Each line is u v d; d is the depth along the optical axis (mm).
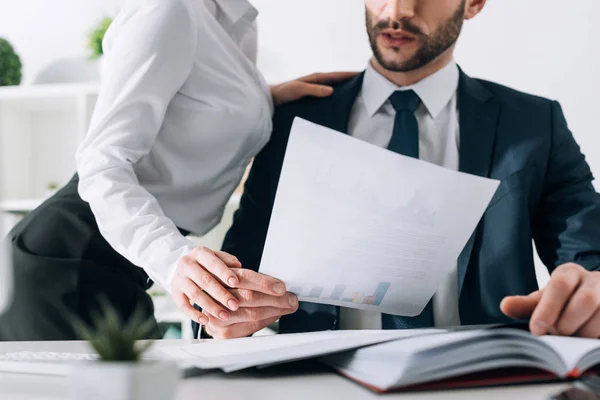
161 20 1047
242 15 1232
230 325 836
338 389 486
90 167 1015
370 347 537
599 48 2109
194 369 565
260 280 756
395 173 712
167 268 890
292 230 730
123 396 345
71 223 1133
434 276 820
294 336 701
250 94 1183
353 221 729
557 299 607
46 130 2658
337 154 699
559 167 1161
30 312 1107
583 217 1102
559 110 1200
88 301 1101
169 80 1062
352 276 781
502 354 489
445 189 734
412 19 1171
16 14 2736
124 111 1032
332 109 1246
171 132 1146
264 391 479
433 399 447
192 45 1083
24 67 2711
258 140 1229
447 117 1217
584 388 469
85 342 808
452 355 476
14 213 2438
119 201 969
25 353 650
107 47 1110
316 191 710
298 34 2371
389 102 1236
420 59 1188
